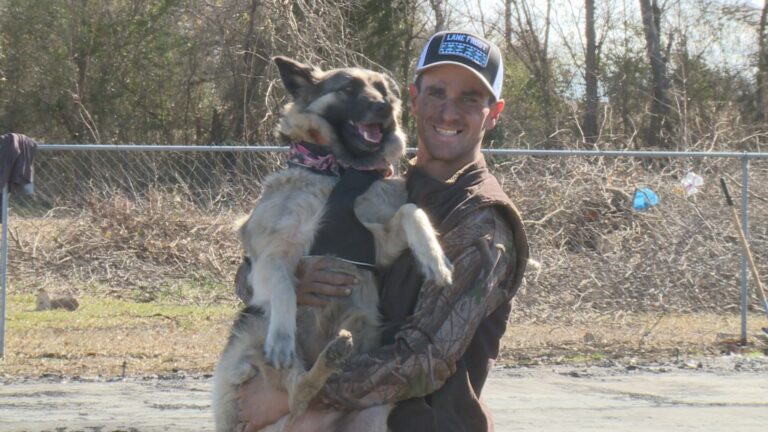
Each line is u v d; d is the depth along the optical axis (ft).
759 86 128.47
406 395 13.82
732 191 49.32
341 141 17.67
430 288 13.85
